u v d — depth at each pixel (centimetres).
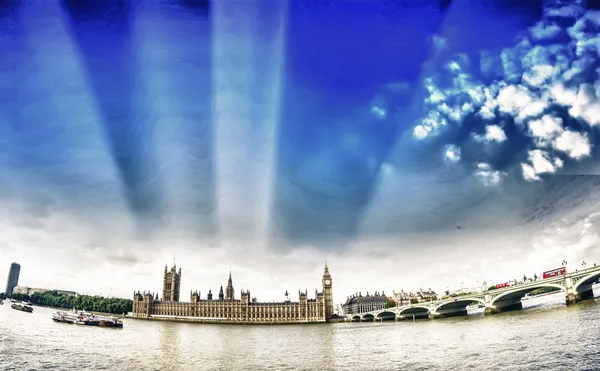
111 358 6919
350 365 6456
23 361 6131
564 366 4947
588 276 10306
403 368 5869
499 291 12738
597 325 7312
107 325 13288
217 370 6281
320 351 8344
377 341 9506
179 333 13550
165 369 6300
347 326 17375
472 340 7706
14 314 13462
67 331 10212
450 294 15875
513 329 8362
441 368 5600
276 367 6538
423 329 11475
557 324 8106
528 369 4981
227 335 13225
